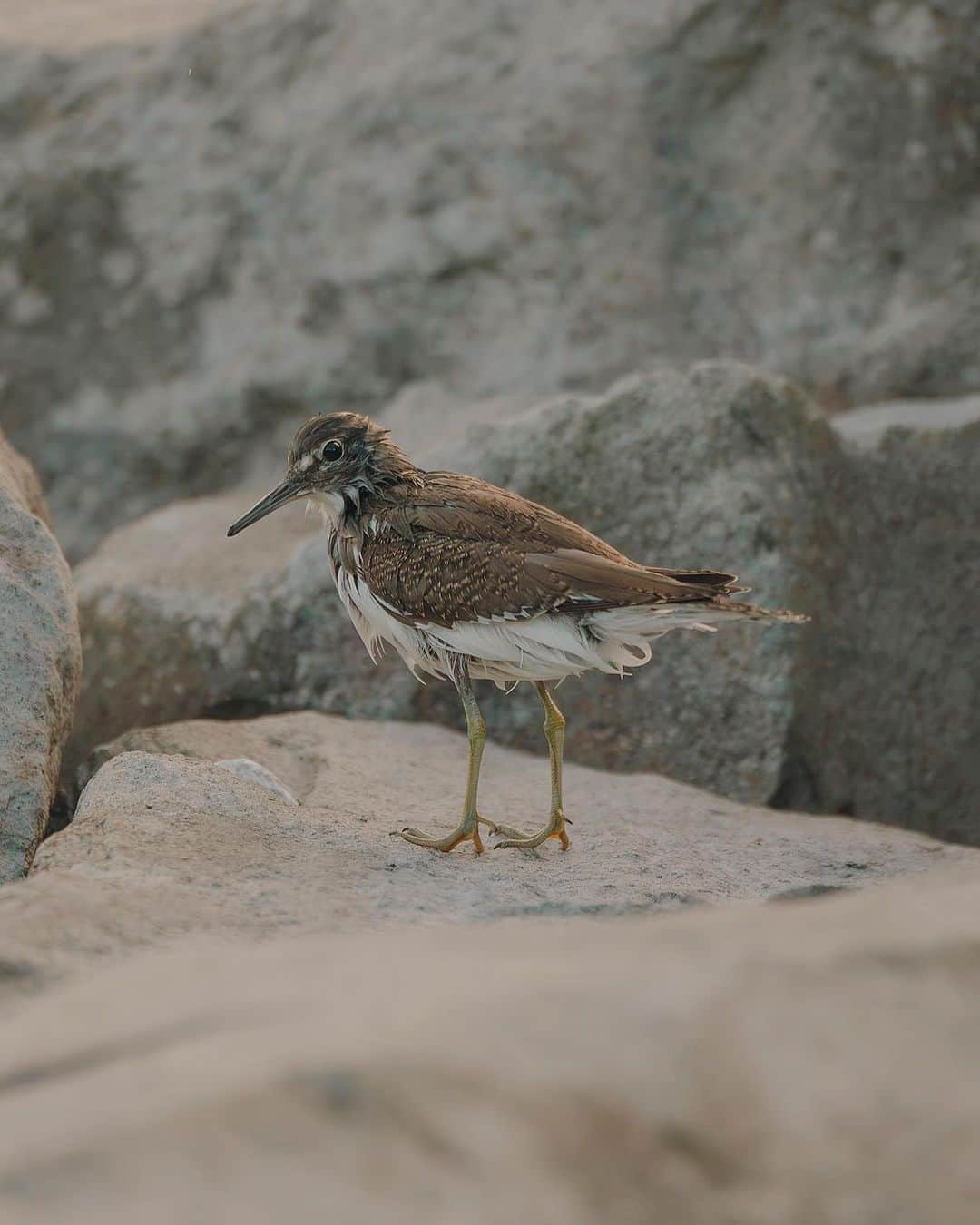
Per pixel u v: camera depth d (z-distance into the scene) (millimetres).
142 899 7297
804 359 17156
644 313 17344
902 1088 4055
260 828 9008
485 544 9391
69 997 4871
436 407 17234
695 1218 3703
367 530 9961
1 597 9586
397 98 18156
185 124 18766
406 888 8102
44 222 18750
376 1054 3771
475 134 17859
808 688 12672
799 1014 4195
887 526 13688
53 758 9602
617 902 8117
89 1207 3260
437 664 9797
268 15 19219
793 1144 3904
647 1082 3883
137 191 18656
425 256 17688
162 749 11266
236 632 13602
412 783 11125
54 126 19031
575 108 17734
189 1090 3664
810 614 12758
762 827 10711
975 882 6133
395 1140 3545
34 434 18422
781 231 17422
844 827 10953
